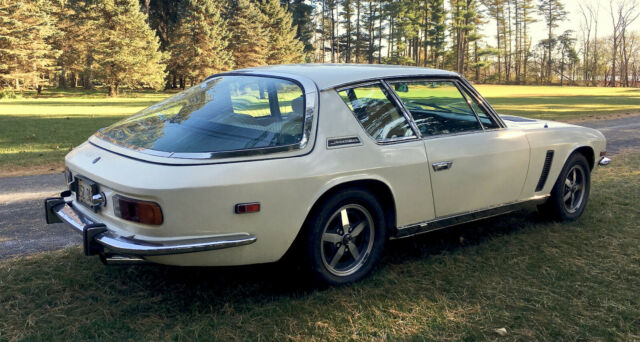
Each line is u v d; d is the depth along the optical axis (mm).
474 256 3945
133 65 48844
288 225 2928
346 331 2779
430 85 3721
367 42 111688
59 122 18203
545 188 4492
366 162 3203
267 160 2857
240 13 63469
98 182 2891
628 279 3535
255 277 3488
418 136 3549
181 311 2986
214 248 2719
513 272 3637
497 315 2990
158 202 2609
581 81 111312
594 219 4918
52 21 48969
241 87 3471
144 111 3705
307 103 3125
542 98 39094
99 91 57906
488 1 115562
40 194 6266
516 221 4871
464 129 3871
